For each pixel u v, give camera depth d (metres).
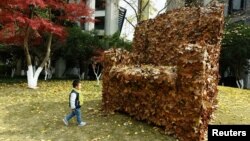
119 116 10.81
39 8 19.34
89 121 10.56
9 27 17.19
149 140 8.82
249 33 27.16
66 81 24.69
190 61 8.61
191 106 8.52
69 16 19.77
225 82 30.11
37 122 10.80
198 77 8.45
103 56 11.80
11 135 9.64
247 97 16.33
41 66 19.03
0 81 23.08
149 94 9.82
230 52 27.23
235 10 33.06
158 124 9.48
